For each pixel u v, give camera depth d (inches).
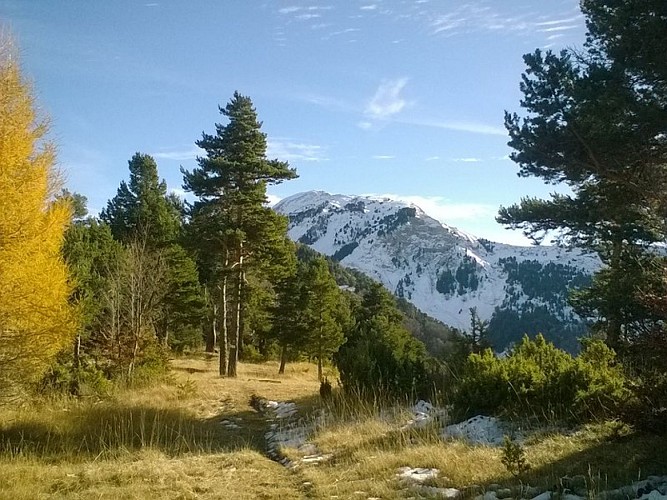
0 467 318.3
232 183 1043.9
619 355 396.2
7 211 400.8
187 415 534.0
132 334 759.1
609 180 527.5
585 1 517.0
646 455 243.4
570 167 522.3
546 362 412.5
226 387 742.5
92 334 780.0
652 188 499.2
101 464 338.0
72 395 566.9
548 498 213.0
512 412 373.4
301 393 719.1
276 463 362.6
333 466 327.3
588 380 357.4
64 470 319.6
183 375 902.4
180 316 1409.9
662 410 257.8
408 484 266.5
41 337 428.1
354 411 475.2
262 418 552.4
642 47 442.3
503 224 687.7
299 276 1307.8
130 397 592.7
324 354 1253.7
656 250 657.6
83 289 622.8
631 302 588.1
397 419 428.8
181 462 344.8
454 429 371.9
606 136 455.2
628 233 637.3
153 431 417.4
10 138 405.1
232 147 1035.9
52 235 436.8
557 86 505.7
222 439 448.1
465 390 408.5
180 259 1353.3
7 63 416.2
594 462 250.8
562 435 312.3
